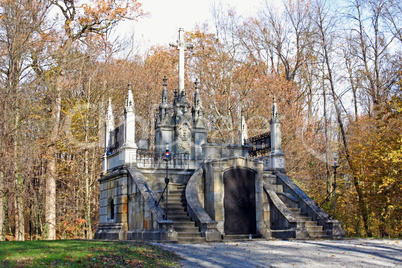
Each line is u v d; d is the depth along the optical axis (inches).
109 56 1619.1
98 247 660.7
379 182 1205.7
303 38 1924.2
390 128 1228.5
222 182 942.4
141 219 895.7
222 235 905.5
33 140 1337.4
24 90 1237.7
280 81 1806.1
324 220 990.4
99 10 1497.3
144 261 587.2
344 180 1599.4
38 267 519.8
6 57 1235.9
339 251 719.7
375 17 1485.0
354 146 1350.9
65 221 1501.0
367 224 1384.1
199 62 1940.2
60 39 1418.6
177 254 654.5
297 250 721.6
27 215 1743.4
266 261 617.9
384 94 1456.7
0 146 1153.4
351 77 1547.7
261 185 988.6
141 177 950.4
